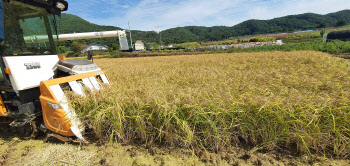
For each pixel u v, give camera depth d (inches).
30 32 134.6
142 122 114.3
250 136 110.0
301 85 167.0
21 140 134.3
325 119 102.3
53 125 118.2
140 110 116.0
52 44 154.1
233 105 111.4
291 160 96.9
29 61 125.7
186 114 112.3
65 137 118.0
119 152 111.3
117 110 115.8
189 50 1196.5
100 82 150.8
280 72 237.5
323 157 95.7
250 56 501.4
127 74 287.7
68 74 153.9
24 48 130.0
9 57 114.5
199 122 110.3
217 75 230.4
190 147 112.0
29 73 124.8
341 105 103.3
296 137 101.6
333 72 212.8
